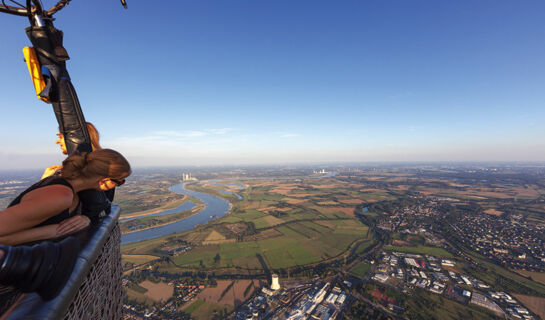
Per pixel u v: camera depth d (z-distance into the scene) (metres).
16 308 1.91
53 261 1.85
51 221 2.59
